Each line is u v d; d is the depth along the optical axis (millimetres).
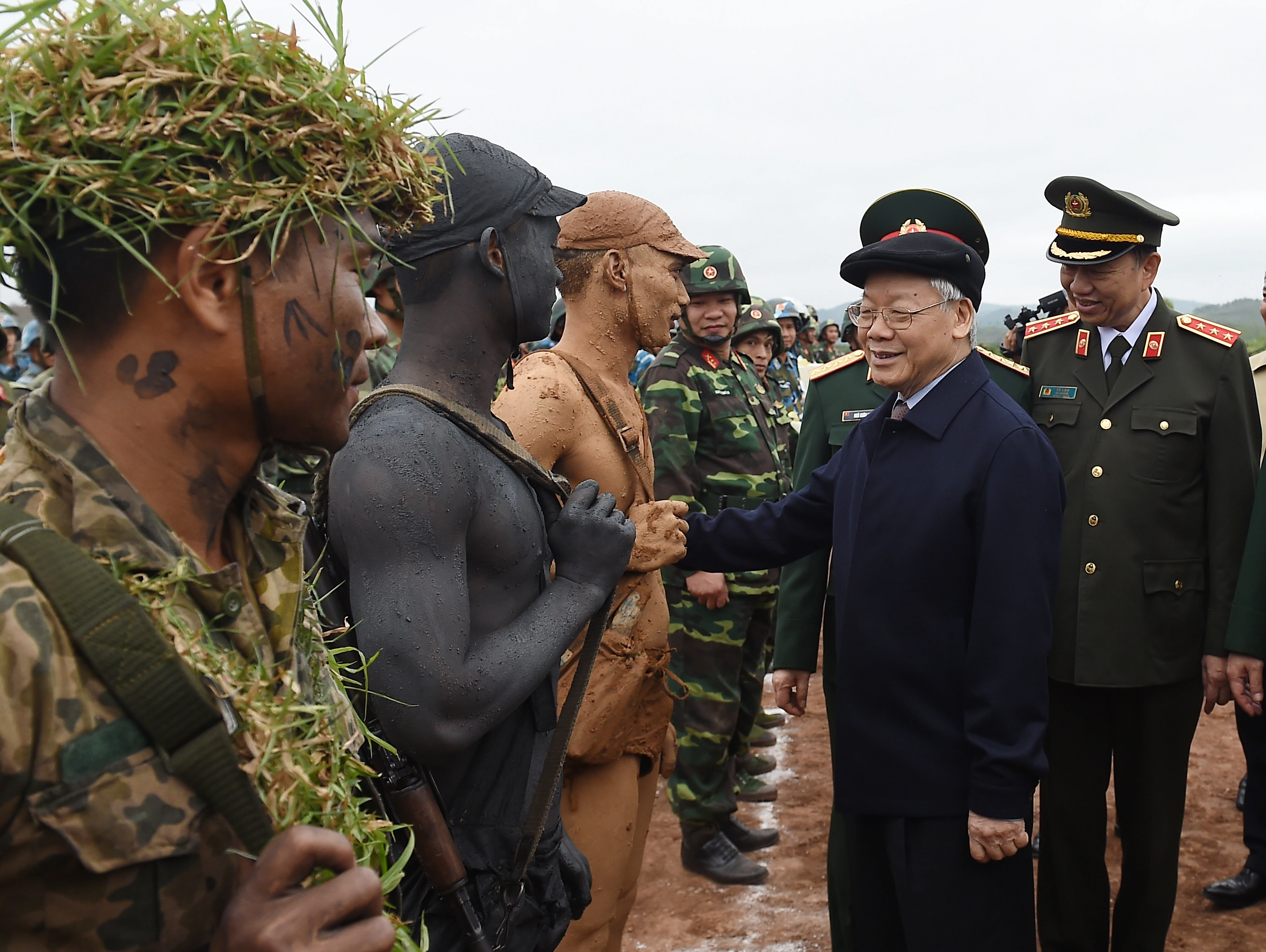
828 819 4383
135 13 829
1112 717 3105
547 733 1666
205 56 841
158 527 855
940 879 2229
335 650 1218
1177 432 3021
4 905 722
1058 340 3342
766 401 4793
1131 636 2979
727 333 4250
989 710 2143
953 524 2211
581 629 1599
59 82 794
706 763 3787
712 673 3779
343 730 1047
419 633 1388
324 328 933
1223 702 3082
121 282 818
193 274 846
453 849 1485
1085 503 3086
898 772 2258
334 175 918
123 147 802
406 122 1018
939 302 2312
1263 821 3490
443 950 1544
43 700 707
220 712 791
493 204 1603
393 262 1119
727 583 3768
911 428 2324
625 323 2307
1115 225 3045
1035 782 2172
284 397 931
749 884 3803
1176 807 3049
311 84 899
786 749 5266
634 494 2254
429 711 1391
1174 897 3041
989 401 2289
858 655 2305
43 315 861
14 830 706
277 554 1001
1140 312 3160
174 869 762
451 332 1613
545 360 2199
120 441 879
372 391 1585
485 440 1578
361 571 1418
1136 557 3006
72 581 738
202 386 893
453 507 1463
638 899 3713
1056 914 3150
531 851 1563
